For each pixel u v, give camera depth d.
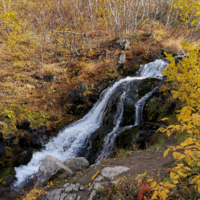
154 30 16.69
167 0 17.05
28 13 15.90
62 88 11.40
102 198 3.03
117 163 4.35
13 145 7.81
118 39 13.92
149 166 3.55
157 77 9.75
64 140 8.45
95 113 9.55
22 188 5.75
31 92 10.84
